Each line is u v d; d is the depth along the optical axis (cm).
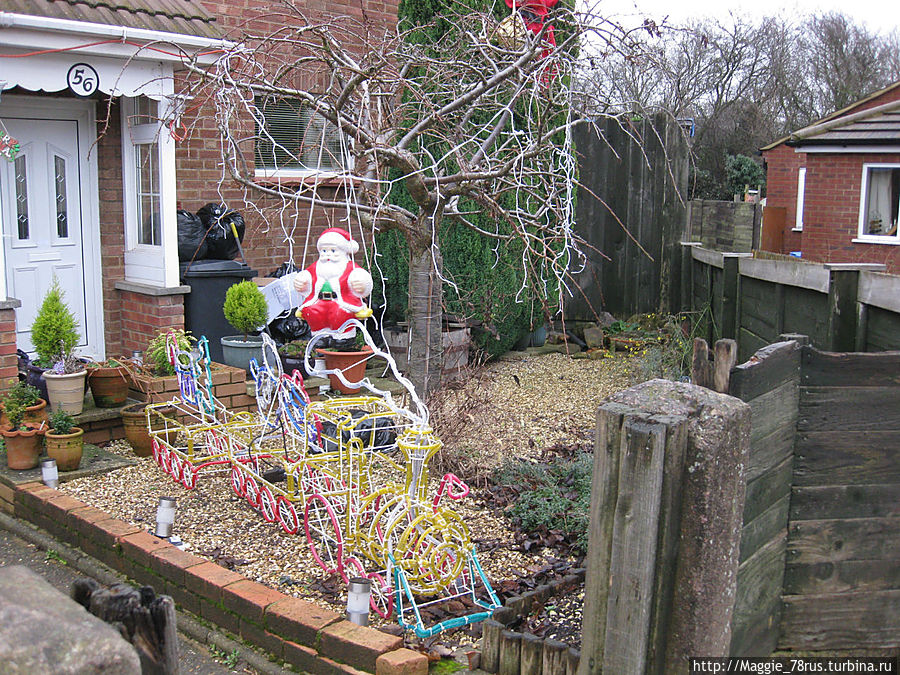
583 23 532
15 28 644
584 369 1023
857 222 1739
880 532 304
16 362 682
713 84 2075
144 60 729
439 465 619
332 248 502
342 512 532
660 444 234
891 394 297
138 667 146
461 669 393
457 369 814
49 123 804
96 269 840
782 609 301
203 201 908
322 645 400
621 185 1189
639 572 239
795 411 293
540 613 446
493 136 629
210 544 530
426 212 582
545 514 550
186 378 642
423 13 906
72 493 605
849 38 3152
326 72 684
